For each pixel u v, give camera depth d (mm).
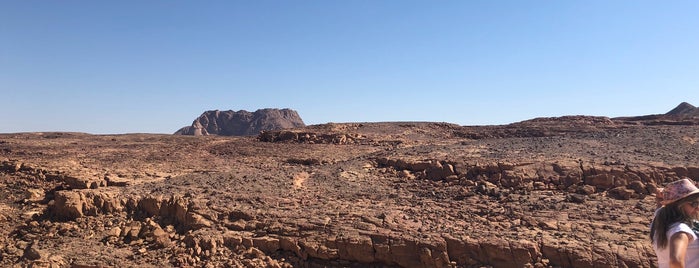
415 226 12812
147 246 13141
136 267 11930
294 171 20000
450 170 18156
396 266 11688
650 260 10477
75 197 15367
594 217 13133
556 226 12609
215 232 13242
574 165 17016
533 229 12523
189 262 12172
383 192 16688
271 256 12320
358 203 15273
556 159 17922
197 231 13359
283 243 12508
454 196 15891
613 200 14594
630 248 10906
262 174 19359
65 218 15102
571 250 10961
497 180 17016
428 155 20531
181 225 14133
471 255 11391
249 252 12328
